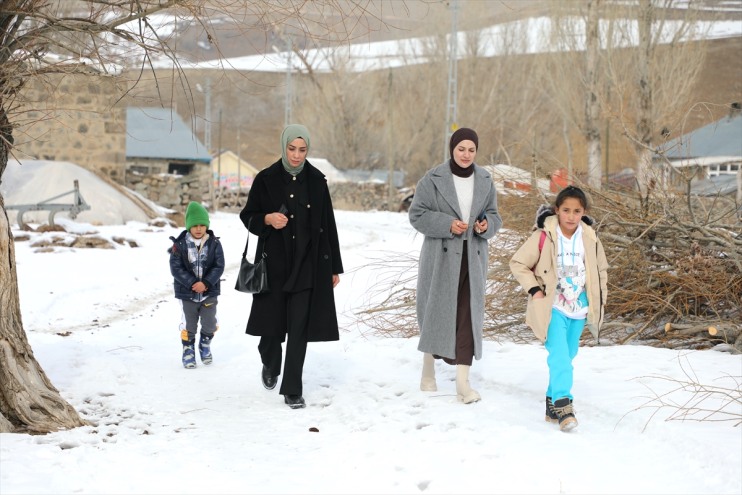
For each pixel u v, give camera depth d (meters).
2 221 5.25
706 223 8.79
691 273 8.16
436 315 6.06
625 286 8.70
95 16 5.32
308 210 6.30
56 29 5.30
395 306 9.41
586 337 8.45
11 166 25.73
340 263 6.41
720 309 8.52
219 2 5.28
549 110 56.72
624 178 11.26
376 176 58.28
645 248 8.83
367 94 63.97
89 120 26.97
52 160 28.25
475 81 61.47
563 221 5.46
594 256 5.48
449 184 6.14
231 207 45.22
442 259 6.10
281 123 113.00
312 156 64.50
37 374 5.40
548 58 36.84
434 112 62.75
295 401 6.14
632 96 31.73
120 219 25.38
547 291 5.40
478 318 6.03
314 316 6.24
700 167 9.36
